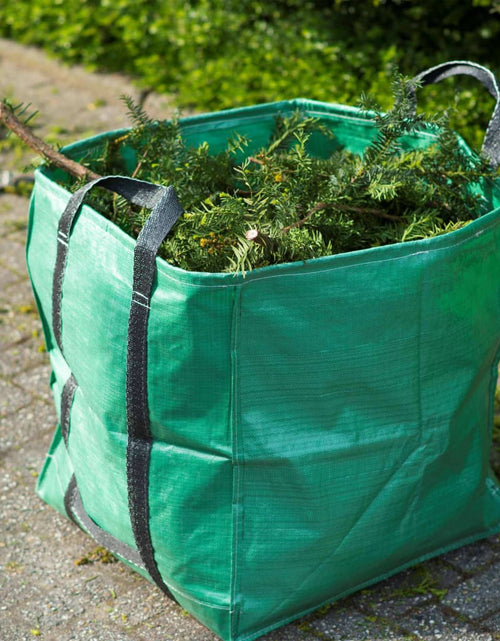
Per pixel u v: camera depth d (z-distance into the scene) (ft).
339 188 6.50
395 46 15.15
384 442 6.18
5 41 19.66
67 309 6.40
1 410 9.61
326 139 8.13
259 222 6.06
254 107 7.97
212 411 5.73
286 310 5.50
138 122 7.64
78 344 6.33
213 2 17.87
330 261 5.46
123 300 5.78
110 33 18.83
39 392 9.89
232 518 6.03
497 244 6.28
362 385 5.93
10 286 11.89
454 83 14.38
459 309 6.11
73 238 6.25
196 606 6.48
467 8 14.66
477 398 6.77
